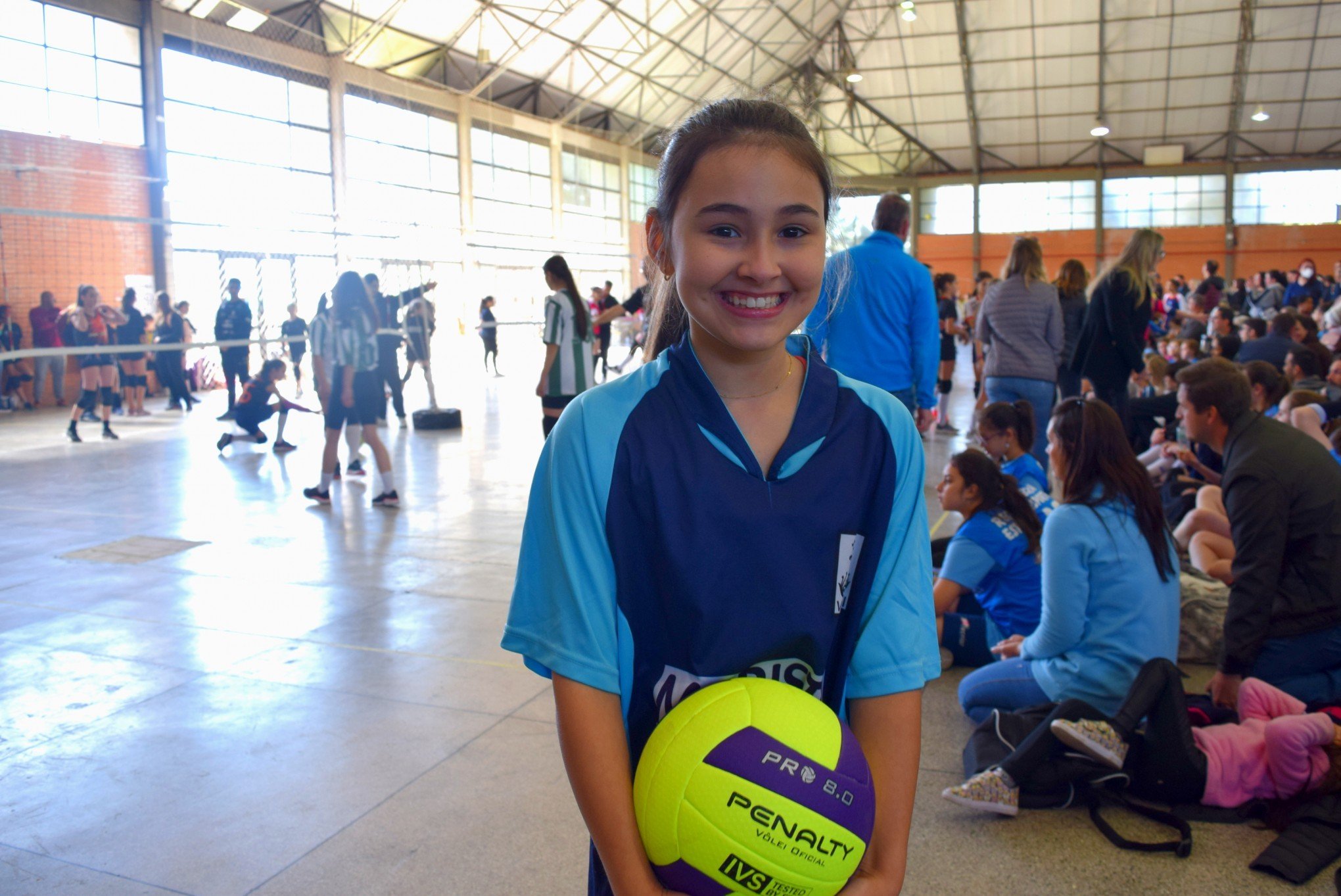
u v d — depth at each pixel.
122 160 14.27
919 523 1.04
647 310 1.28
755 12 22.11
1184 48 23.69
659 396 0.99
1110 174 28.22
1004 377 5.62
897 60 25.17
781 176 0.91
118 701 3.13
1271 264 27.66
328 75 17.59
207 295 15.87
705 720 0.92
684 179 0.95
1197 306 11.19
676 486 0.96
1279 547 2.58
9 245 12.90
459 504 6.29
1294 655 2.69
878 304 4.19
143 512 6.11
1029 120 26.92
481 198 21.77
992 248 29.62
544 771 2.63
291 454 8.67
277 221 16.81
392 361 10.41
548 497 0.99
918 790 2.54
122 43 14.25
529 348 23.75
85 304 11.59
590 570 0.96
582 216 25.73
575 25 19.91
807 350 1.06
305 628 3.85
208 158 15.58
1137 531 2.57
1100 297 5.53
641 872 0.93
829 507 0.98
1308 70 23.92
